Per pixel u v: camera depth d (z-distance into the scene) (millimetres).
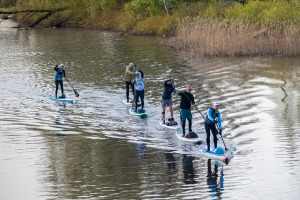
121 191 33125
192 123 48812
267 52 89250
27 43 114875
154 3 132875
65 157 40062
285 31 89188
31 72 78188
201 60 85750
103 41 116125
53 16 153750
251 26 92062
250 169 36688
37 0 156500
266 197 31812
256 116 50281
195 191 32969
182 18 114062
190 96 43969
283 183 33938
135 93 52469
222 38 89438
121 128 48062
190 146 42562
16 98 60969
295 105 54188
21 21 157250
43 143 43625
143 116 51844
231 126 47250
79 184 34500
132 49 101188
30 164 38562
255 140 43062
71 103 58312
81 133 46531
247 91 61594
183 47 99438
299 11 98375
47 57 93000
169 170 36938
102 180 35188
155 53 94812
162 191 33000
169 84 48031
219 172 36375
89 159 39594
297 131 45062
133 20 136125
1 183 34969
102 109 55281
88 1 153875
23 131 47250
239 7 108062
